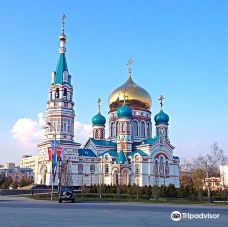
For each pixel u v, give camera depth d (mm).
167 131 150875
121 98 150625
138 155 136750
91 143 145875
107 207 58156
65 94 134750
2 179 169500
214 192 105188
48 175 127312
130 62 156125
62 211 47344
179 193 104312
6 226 30766
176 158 144250
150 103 153375
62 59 137250
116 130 149625
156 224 33781
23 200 81562
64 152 130125
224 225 33688
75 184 131125
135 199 91312
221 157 139125
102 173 138500
